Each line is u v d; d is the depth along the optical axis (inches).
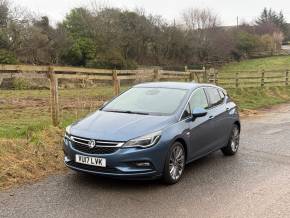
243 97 932.0
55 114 407.8
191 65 2266.2
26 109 561.6
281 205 241.9
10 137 346.0
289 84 1273.4
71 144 266.1
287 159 354.0
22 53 1503.4
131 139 255.1
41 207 229.6
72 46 1675.7
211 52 2464.3
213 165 328.8
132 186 268.5
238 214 227.1
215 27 2556.6
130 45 2030.0
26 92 851.4
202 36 2442.2
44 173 289.7
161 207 234.7
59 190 257.1
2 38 1454.2
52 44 1603.1
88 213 223.0
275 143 422.9
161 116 285.6
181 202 243.1
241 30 3002.0
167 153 266.8
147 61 2134.6
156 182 278.7
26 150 317.7
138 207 233.6
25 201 237.9
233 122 361.1
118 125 268.1
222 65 2497.5
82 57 1701.5
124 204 237.5
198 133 303.6
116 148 253.3
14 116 485.4
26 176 280.1
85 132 263.7
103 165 253.6
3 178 270.7
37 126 384.8
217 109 339.6
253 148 396.2
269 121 601.6
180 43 2244.1
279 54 2901.1
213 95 346.6
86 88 888.9
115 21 1987.0
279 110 768.9
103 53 1775.3
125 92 330.3
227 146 358.3
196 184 277.6
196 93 323.3
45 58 1578.5
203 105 325.4
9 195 246.8
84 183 271.3
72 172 294.0
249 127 534.6
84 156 258.5
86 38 1752.0
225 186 275.0
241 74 1815.9
